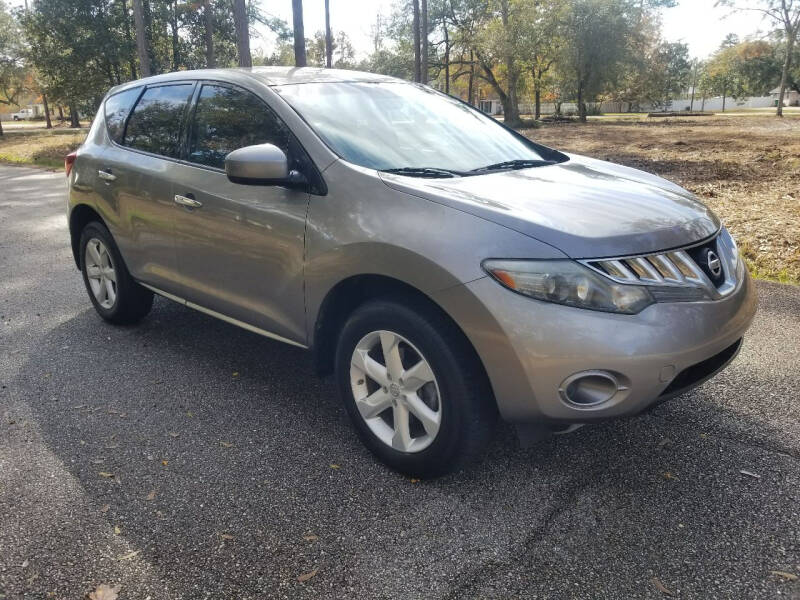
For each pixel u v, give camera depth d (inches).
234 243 134.7
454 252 97.6
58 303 216.4
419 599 84.7
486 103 3565.5
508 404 96.8
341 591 86.2
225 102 144.8
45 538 96.7
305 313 123.0
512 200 106.3
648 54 2493.8
